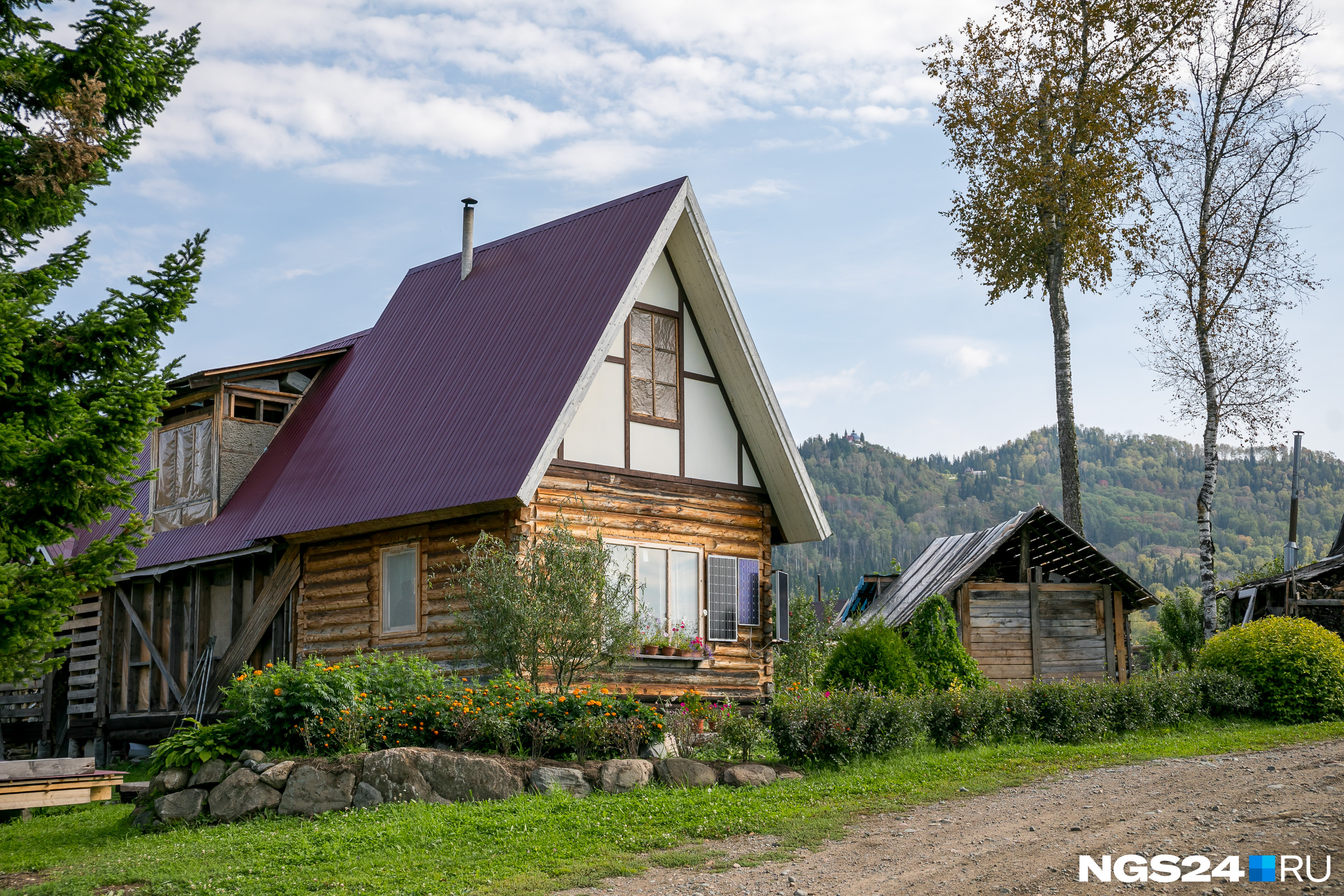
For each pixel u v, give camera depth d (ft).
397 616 63.62
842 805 42.22
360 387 76.43
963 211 106.32
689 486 68.95
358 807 42.68
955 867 32.63
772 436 71.67
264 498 72.54
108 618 80.33
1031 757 52.42
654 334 68.80
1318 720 66.90
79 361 40.65
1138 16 97.81
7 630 37.60
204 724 70.28
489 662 53.42
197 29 44.42
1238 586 123.54
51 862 39.50
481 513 60.08
